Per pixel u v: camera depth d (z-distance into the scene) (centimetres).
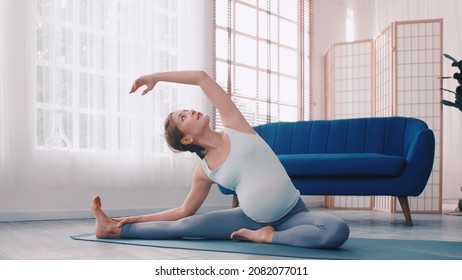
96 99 398
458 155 669
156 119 445
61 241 237
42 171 365
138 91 428
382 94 563
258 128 467
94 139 396
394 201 505
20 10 358
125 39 421
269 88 586
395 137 404
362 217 434
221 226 228
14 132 353
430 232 296
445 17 685
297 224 213
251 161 210
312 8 650
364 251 202
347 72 609
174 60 463
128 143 421
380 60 569
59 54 379
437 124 511
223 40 536
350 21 726
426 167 350
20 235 266
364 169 359
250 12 571
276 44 605
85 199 396
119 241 231
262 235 217
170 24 461
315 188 381
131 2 429
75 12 388
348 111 606
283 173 212
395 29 531
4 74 344
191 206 239
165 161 453
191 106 473
